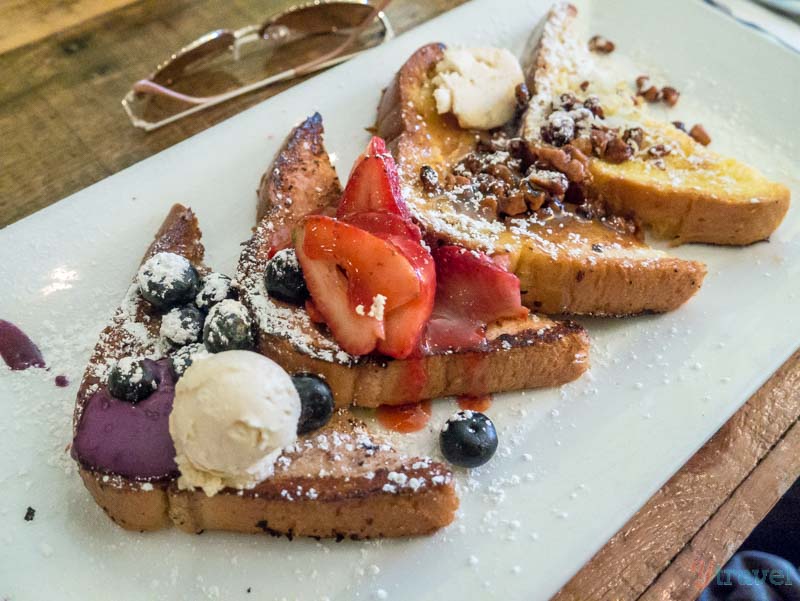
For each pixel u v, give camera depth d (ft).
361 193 0.91
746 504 0.85
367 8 1.32
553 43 1.18
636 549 0.82
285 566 0.79
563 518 0.82
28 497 0.82
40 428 0.86
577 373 0.92
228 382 0.76
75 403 0.86
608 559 0.81
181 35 1.28
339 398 0.88
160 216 1.02
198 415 0.75
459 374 0.89
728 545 0.83
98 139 1.14
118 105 1.18
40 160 1.11
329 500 0.78
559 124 1.04
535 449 0.87
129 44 1.26
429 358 0.87
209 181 1.06
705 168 1.06
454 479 0.84
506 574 0.78
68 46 1.25
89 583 0.77
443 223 0.95
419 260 0.86
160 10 1.31
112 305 0.95
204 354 0.82
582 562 0.79
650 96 1.20
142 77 1.22
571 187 1.02
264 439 0.76
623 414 0.90
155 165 1.06
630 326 0.98
